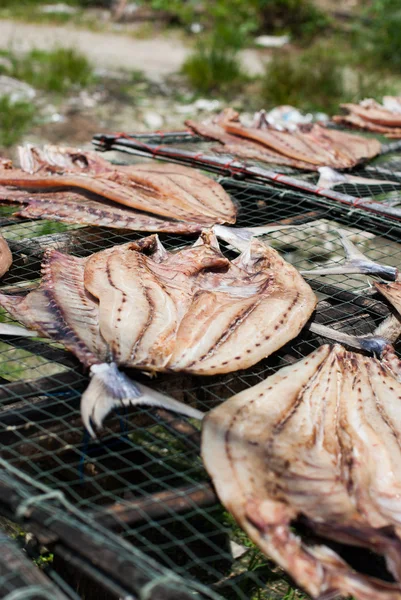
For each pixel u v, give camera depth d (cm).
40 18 525
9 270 170
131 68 440
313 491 124
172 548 165
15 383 140
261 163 222
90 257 160
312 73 405
